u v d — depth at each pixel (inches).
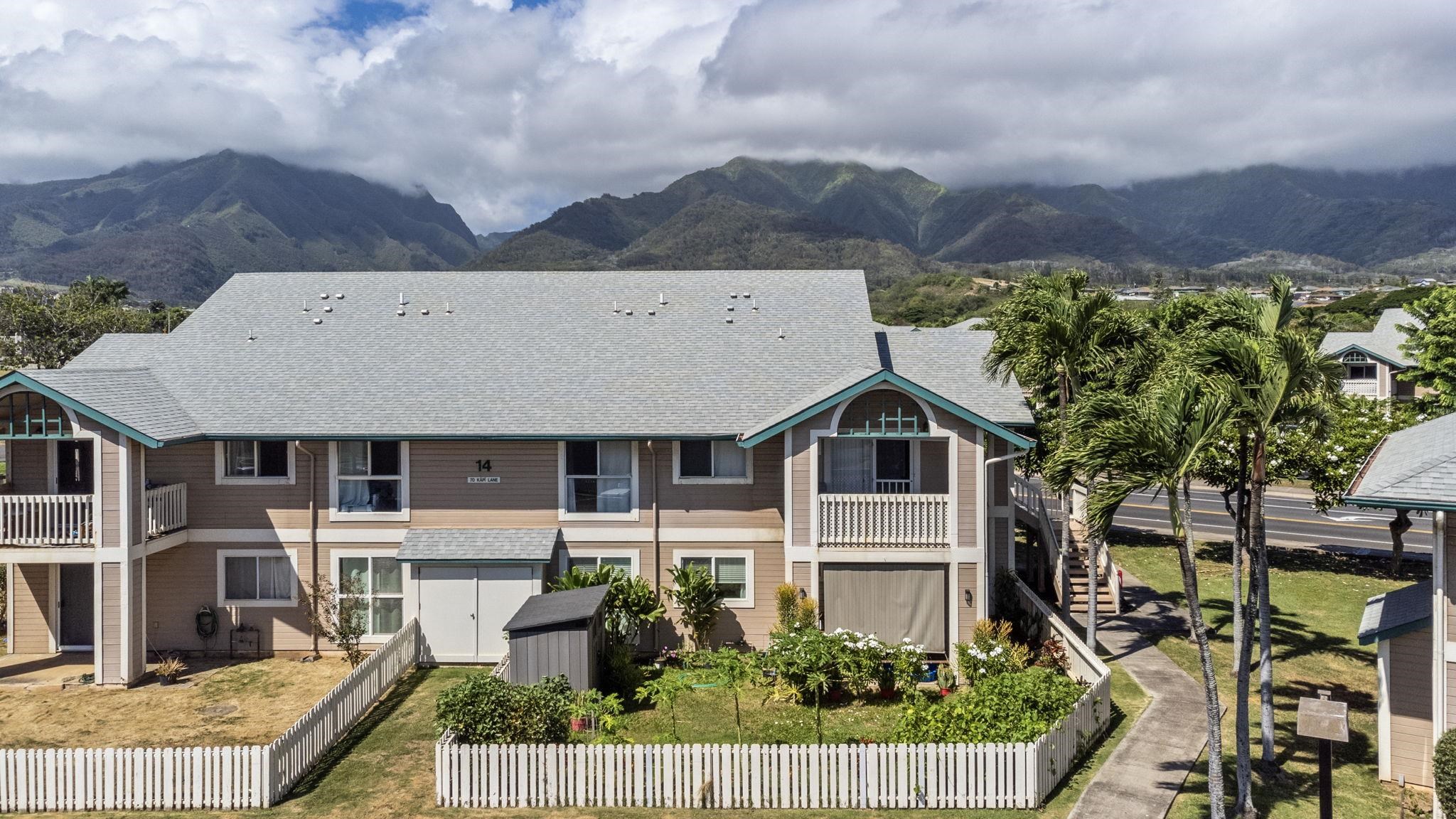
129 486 932.6
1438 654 667.4
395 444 1036.5
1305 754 771.4
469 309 1221.1
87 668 986.1
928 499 948.0
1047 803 683.4
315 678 972.6
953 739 713.6
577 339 1163.9
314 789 709.9
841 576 959.0
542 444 1034.7
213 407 1034.1
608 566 1019.3
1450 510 623.5
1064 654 927.7
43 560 926.4
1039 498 1268.5
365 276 1290.6
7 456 1023.6
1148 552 1558.8
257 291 1254.9
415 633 995.3
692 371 1107.9
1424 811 673.6
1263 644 745.0
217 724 849.5
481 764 685.9
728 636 1025.5
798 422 941.2
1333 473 1290.6
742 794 684.1
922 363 1165.7
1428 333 1657.2
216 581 1033.5
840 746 683.4
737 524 1029.2
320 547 1036.5
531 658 836.6
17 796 679.1
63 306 2689.5
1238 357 676.1
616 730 772.0
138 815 671.8
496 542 1008.2
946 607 960.3
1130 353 1000.2
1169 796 693.3
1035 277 1099.3
